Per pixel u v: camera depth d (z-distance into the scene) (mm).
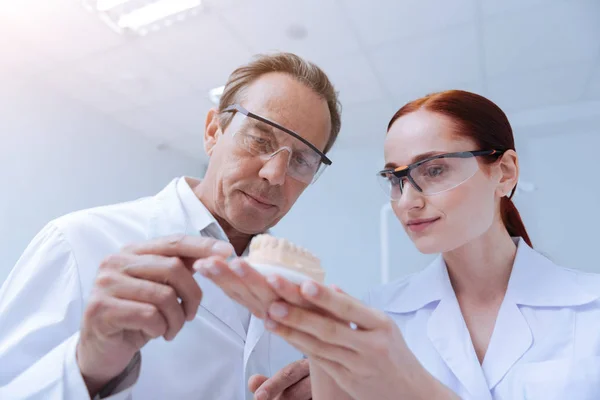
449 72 2887
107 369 567
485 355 900
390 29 2461
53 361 600
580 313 881
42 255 858
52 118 3445
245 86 1025
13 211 3152
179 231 998
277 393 668
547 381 804
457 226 846
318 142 1035
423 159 861
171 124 3984
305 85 1003
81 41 2773
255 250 581
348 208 4230
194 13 2426
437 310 1002
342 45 2625
